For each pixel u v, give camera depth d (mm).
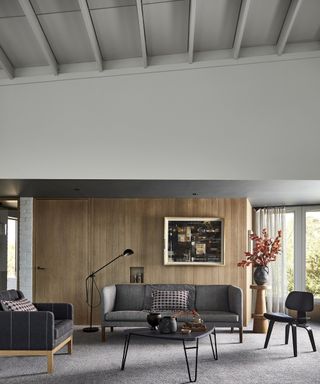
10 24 5387
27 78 6168
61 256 7891
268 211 9109
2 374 4906
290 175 5883
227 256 7828
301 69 5973
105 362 5379
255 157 5926
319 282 8586
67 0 4996
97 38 5660
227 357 5605
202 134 5992
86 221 7922
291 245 9016
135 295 7230
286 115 5945
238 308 6527
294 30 5699
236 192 7152
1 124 6184
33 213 7930
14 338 5062
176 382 4613
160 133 6027
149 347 6129
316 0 5105
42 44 5504
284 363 5336
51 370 5000
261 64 6004
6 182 6383
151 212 7930
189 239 7832
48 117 6148
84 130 6102
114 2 5051
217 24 5504
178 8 5188
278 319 6004
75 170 6062
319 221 8695
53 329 5059
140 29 5262
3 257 9953
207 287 7258
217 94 6016
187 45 5879
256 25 5570
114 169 6035
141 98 6074
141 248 7891
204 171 5945
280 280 8852
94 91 6129
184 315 6418
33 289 7848
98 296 7840
